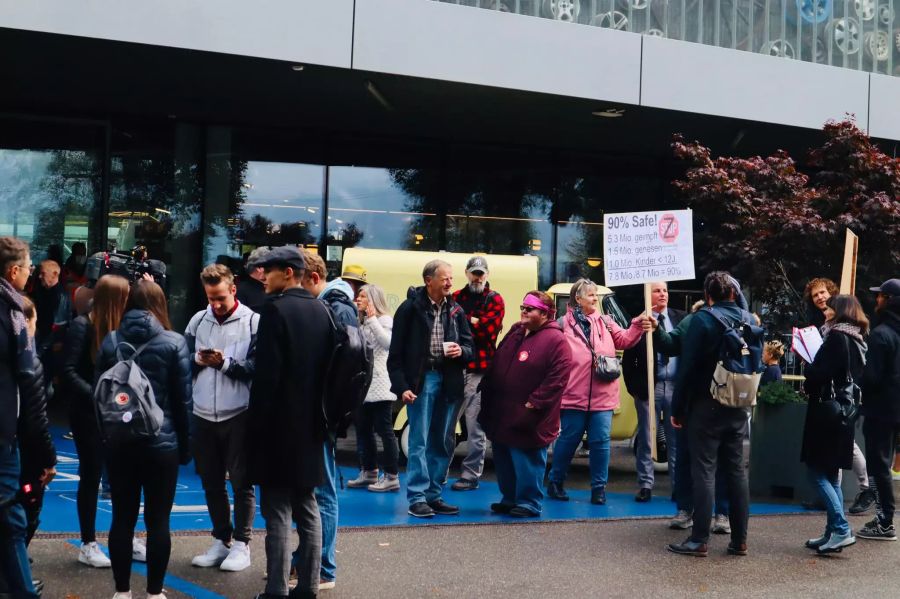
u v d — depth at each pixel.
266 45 11.34
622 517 8.73
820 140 15.46
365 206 15.62
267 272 5.76
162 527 5.60
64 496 8.77
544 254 16.47
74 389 6.35
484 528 8.09
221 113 14.59
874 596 6.49
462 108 13.71
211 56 11.38
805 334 8.77
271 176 15.27
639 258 9.37
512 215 16.33
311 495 5.73
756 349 7.36
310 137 15.42
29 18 10.52
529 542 7.68
